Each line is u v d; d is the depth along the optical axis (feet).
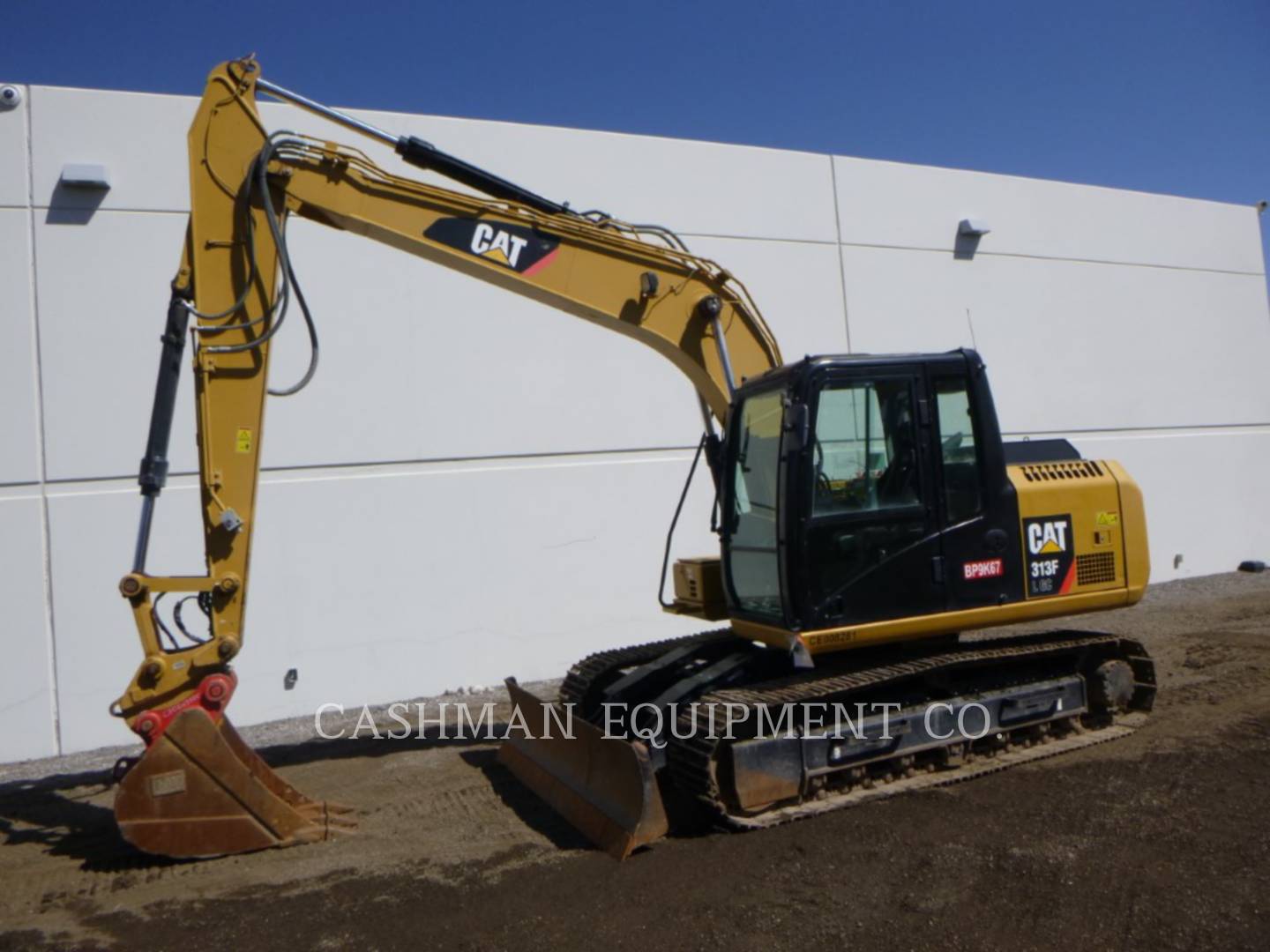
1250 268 52.13
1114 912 13.82
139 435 28.99
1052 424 45.50
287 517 30.53
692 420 37.06
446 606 32.65
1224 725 22.63
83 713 28.02
